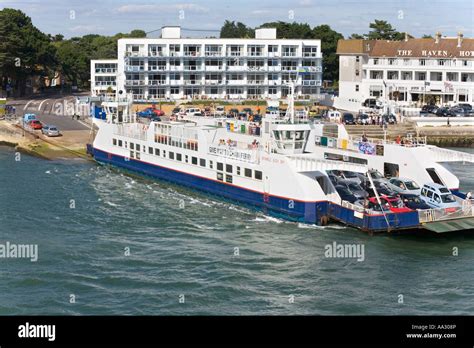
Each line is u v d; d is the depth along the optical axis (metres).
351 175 81.00
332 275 55.47
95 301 49.84
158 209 76.56
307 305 49.59
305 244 63.25
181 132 86.25
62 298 50.34
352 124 130.75
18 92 191.38
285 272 56.00
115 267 56.84
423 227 64.50
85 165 103.31
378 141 87.31
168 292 51.69
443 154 77.69
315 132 92.62
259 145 79.44
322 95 176.25
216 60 172.25
